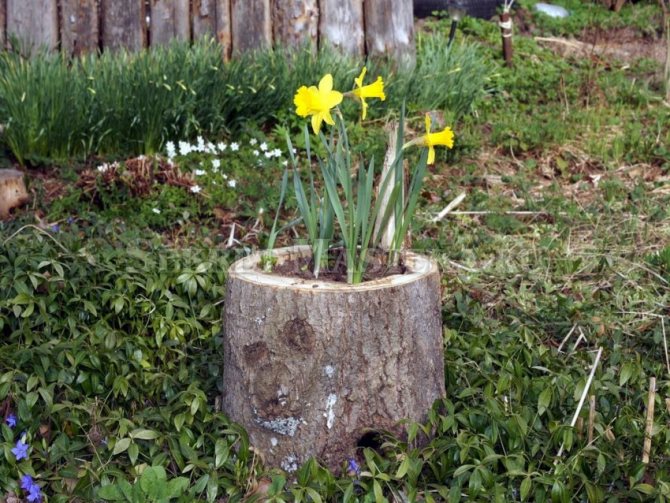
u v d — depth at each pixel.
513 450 2.24
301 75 4.20
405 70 4.55
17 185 3.41
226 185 3.60
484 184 3.78
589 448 2.23
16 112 3.74
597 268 3.12
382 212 2.38
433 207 3.55
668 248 3.14
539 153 4.10
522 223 3.45
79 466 2.25
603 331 2.74
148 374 2.48
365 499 2.14
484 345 2.58
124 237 3.10
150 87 3.80
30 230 3.10
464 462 2.22
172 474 2.27
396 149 2.29
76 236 3.00
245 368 2.26
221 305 2.75
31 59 4.23
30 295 2.59
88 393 2.43
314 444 2.25
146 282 2.72
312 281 2.24
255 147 3.89
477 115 4.45
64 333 2.63
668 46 4.95
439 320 2.33
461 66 4.57
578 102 4.72
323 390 2.22
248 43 4.55
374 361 2.22
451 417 2.27
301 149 3.92
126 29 4.48
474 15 5.96
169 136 3.93
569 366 2.55
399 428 2.26
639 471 2.19
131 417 2.41
